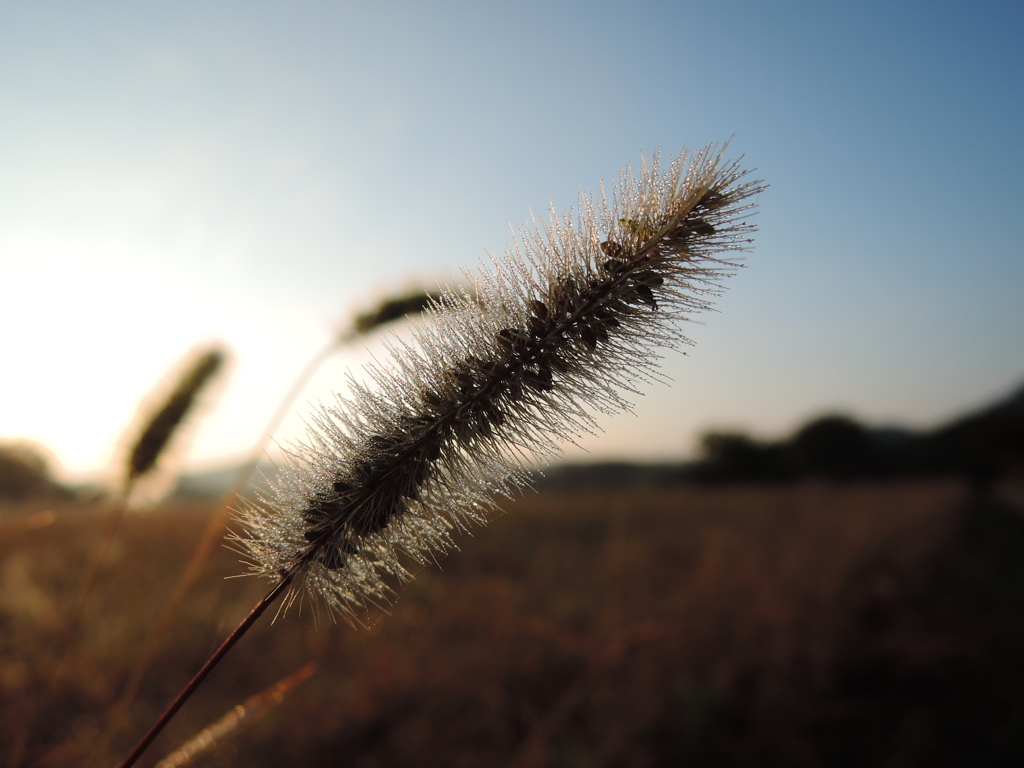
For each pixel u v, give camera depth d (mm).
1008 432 42031
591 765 4539
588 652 5883
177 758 2434
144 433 4016
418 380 1812
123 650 5633
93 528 9984
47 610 6238
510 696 5543
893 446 58125
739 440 57125
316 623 1704
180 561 8695
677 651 6320
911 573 11328
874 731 5305
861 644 6957
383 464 1734
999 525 21359
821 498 20328
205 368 4230
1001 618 8438
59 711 4477
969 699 5879
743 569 9391
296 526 1733
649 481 50719
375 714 5141
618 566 8031
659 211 1680
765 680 5953
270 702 2691
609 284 1692
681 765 4703
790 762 4828
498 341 1771
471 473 1800
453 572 9953
